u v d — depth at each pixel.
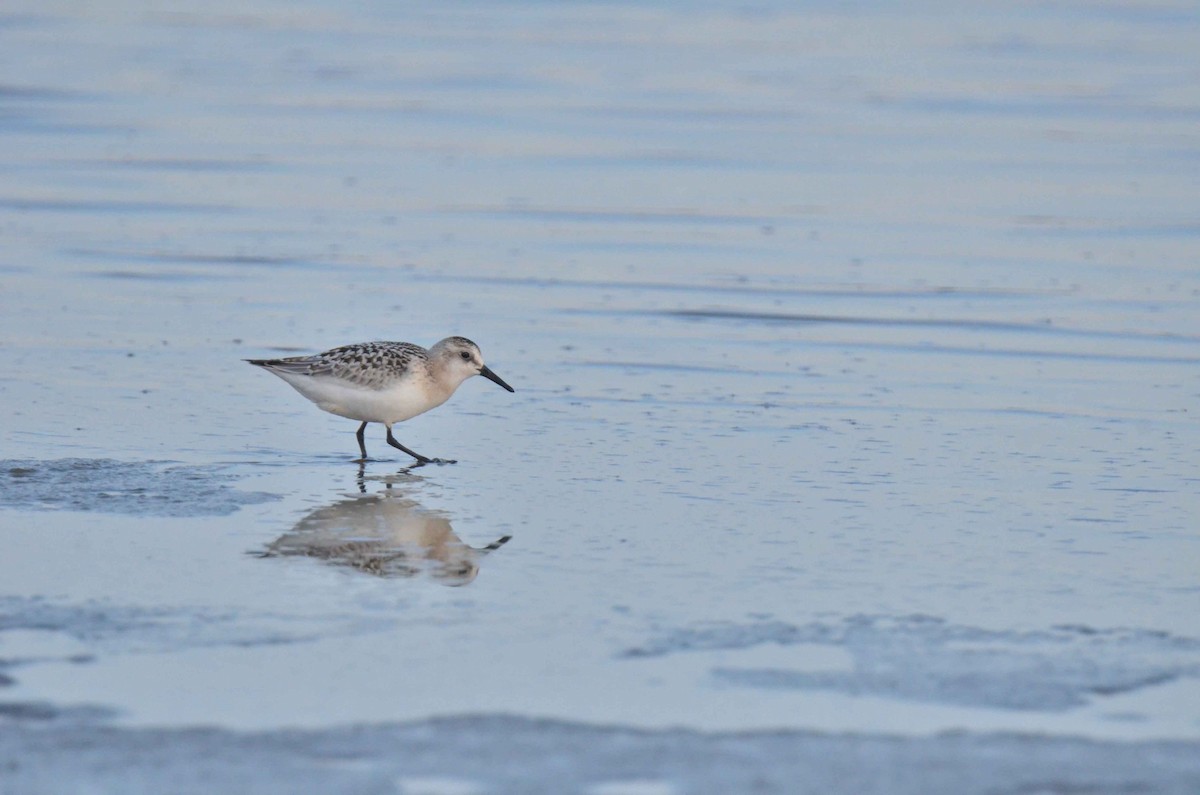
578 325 19.80
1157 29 49.34
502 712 8.39
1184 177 29.50
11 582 10.38
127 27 48.72
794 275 22.56
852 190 28.62
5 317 19.67
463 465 14.02
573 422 15.56
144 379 17.05
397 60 43.50
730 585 10.55
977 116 36.06
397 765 7.70
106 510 12.24
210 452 14.30
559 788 7.48
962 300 21.12
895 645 9.41
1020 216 26.45
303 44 46.09
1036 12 52.91
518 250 24.09
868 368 17.84
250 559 11.03
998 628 9.72
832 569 10.92
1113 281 22.12
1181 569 10.99
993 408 16.12
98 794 7.34
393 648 9.31
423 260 23.38
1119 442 14.82
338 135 33.66
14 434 14.66
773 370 17.73
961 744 8.02
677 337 19.23
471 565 10.98
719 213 26.83
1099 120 35.50
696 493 13.00
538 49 45.28
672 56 44.44
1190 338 19.16
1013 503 12.73
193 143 32.59
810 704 8.52
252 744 7.92
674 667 9.04
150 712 8.30
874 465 13.95
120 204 26.98
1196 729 8.23
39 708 8.33
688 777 7.61
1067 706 8.51
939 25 50.25
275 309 20.39
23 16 50.44
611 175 29.89
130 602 10.03
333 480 13.45
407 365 14.35
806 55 44.78
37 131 33.38
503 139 33.41
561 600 10.22
